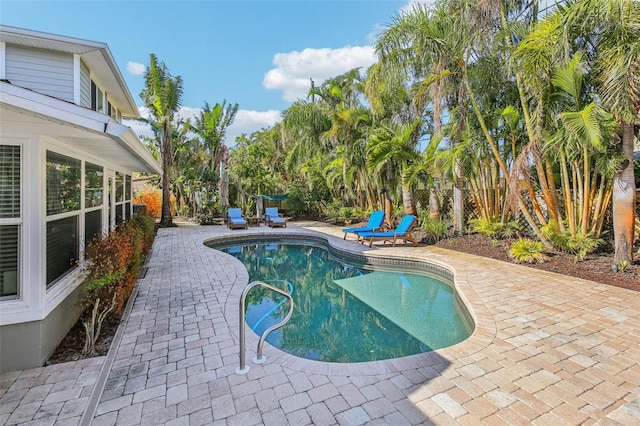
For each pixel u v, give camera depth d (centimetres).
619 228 563
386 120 1198
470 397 250
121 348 337
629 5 464
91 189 478
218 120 1817
